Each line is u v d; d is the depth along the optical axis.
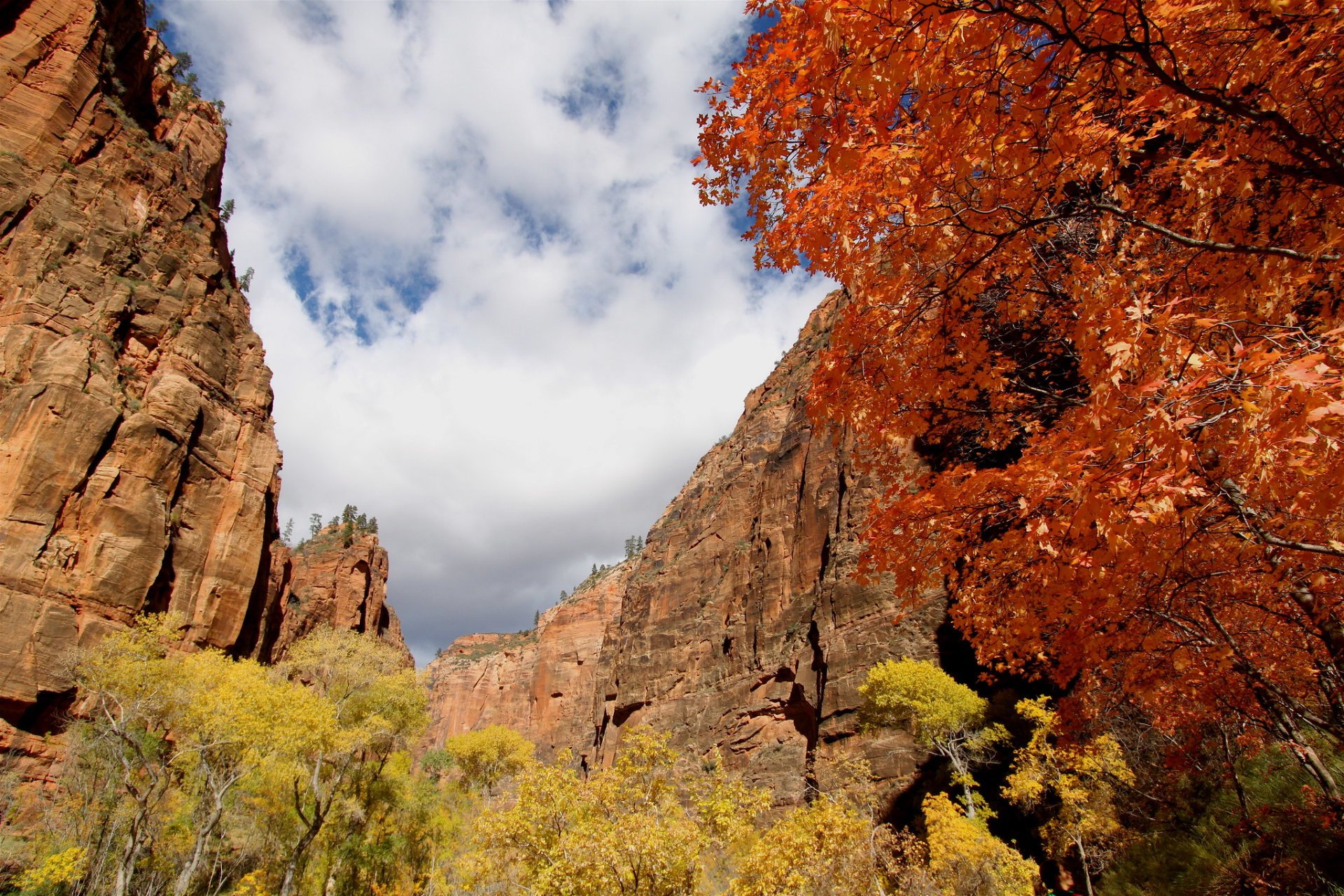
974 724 34.94
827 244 6.14
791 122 5.73
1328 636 6.69
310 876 33.06
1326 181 4.84
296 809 28.70
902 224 5.89
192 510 50.53
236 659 51.19
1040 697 23.42
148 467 46.56
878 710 37.72
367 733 30.48
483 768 56.44
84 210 52.44
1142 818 20.48
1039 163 5.08
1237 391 4.02
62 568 39.16
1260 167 5.44
